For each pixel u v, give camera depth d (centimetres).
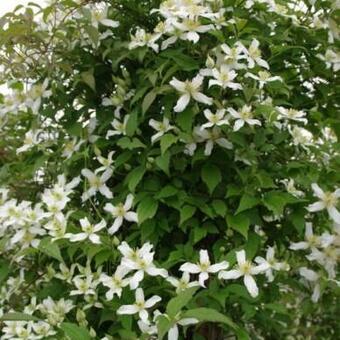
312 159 98
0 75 101
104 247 83
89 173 92
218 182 85
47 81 97
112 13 99
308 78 104
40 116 102
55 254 79
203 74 85
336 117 108
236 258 80
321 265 90
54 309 85
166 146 82
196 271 77
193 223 86
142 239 86
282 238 95
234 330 79
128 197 87
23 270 96
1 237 97
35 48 95
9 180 104
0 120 107
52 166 102
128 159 91
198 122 90
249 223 83
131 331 75
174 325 68
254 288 76
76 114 100
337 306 117
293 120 94
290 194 86
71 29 95
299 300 126
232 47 88
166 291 79
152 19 100
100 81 100
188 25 87
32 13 91
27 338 84
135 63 98
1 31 90
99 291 87
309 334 140
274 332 111
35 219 89
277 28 101
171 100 89
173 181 88
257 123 84
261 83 87
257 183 85
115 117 95
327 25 101
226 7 95
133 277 75
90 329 79
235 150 88
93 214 97
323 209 88
